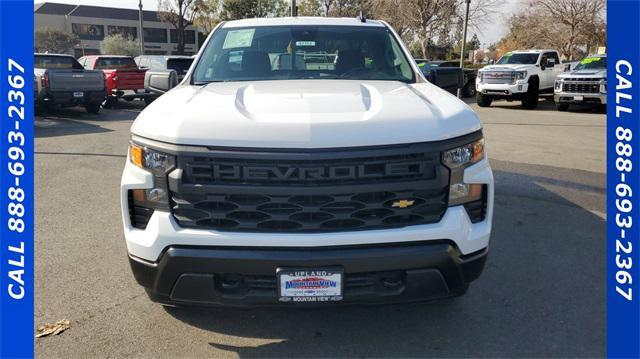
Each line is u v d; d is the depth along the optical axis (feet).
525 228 15.65
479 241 8.63
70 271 12.50
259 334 9.87
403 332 9.94
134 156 8.57
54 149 28.55
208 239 8.13
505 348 9.39
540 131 36.88
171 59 57.31
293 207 8.05
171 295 8.56
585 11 115.34
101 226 15.78
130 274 12.39
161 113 8.77
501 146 30.09
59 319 10.31
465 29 80.43
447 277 8.48
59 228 15.56
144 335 9.78
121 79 51.83
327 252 8.05
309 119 8.05
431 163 8.13
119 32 241.35
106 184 20.89
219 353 9.24
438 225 8.32
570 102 50.65
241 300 8.35
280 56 12.62
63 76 42.47
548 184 20.94
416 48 116.98
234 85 11.09
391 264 8.16
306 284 8.13
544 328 10.03
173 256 8.20
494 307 10.85
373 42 13.12
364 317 10.48
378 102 8.95
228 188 7.95
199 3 143.54
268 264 8.05
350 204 8.11
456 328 10.06
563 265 12.91
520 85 53.62
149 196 8.39
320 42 12.92
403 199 8.18
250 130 7.91
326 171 7.88
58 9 237.04
